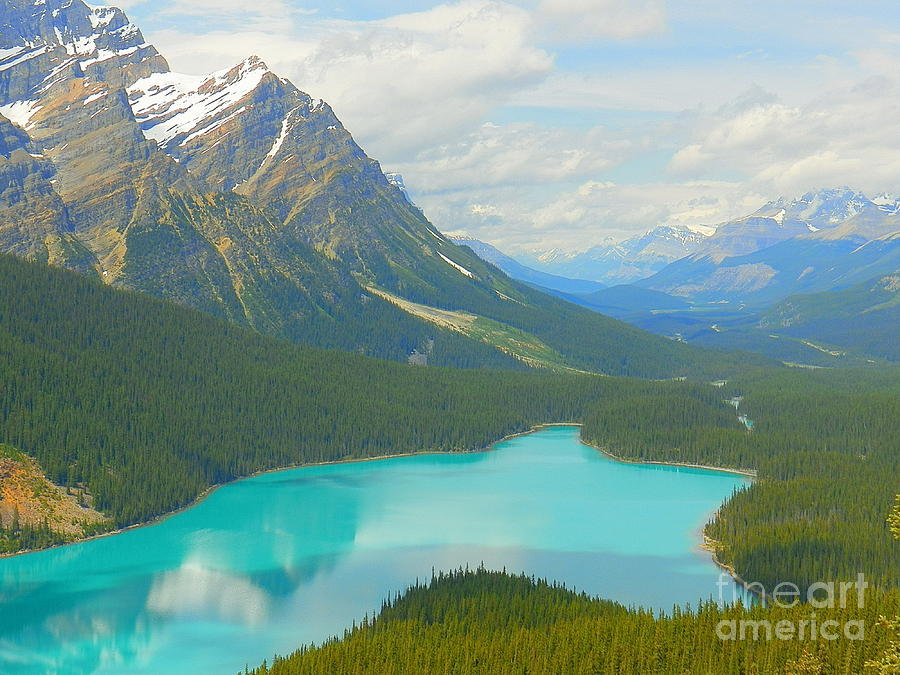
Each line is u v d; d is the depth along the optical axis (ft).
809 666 558.56
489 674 558.56
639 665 571.69
